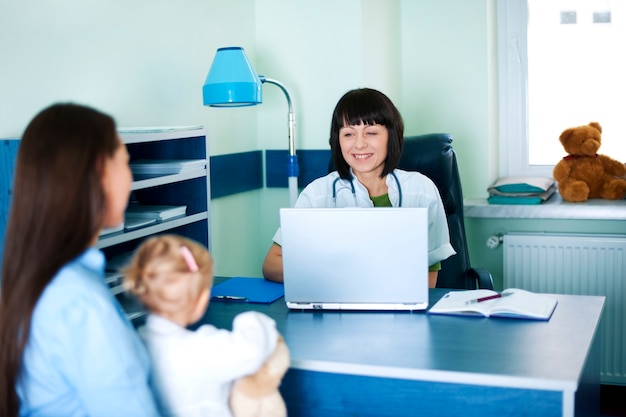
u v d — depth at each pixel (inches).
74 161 45.1
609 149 130.4
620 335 120.0
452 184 101.9
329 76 120.3
